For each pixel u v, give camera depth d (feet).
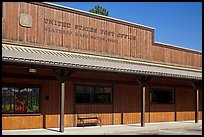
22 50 58.03
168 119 84.38
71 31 68.90
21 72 58.59
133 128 64.18
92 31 72.28
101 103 69.97
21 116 58.39
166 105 84.17
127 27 79.00
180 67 91.86
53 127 62.28
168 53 88.79
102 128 63.10
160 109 82.48
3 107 56.39
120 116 72.95
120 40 77.20
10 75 57.06
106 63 65.21
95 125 68.39
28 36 62.90
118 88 73.15
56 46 66.44
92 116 68.03
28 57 52.42
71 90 65.26
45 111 61.41
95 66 59.11
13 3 61.41
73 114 65.21
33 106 59.98
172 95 86.12
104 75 70.03
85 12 71.31
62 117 55.77
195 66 97.45
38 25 64.39
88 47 71.41
